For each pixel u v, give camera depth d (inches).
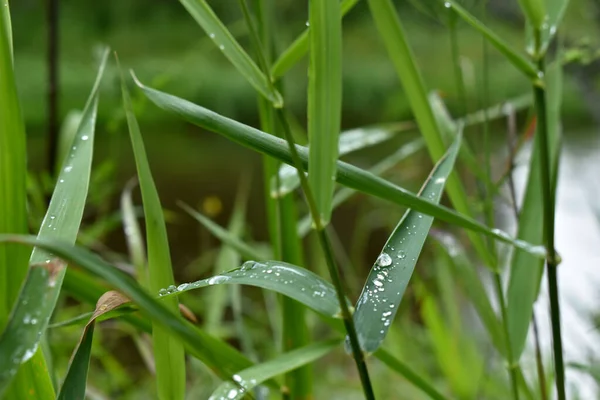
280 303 40.9
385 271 31.3
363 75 282.5
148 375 68.4
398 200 31.0
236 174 204.8
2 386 26.7
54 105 54.7
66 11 310.3
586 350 55.2
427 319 52.3
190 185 187.5
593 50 52.8
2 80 28.9
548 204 34.2
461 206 38.2
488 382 55.2
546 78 39.5
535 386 50.5
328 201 30.4
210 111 30.8
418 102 38.3
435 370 67.7
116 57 31.9
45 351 33.3
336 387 68.1
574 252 79.7
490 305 38.9
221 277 31.0
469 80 50.0
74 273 33.6
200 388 53.0
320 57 30.5
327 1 30.4
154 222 32.1
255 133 30.8
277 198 39.0
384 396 65.9
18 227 29.0
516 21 67.1
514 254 38.6
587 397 53.9
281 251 39.5
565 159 131.3
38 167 145.4
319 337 78.2
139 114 52.3
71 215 30.0
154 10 332.8
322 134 30.5
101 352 50.3
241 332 45.4
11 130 28.9
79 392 29.3
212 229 41.3
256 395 37.9
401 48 37.8
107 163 52.8
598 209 68.2
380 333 30.4
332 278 30.1
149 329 34.7
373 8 37.6
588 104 64.3
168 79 53.9
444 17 41.4
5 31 29.0
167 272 32.4
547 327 62.6
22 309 27.3
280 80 39.0
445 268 56.7
